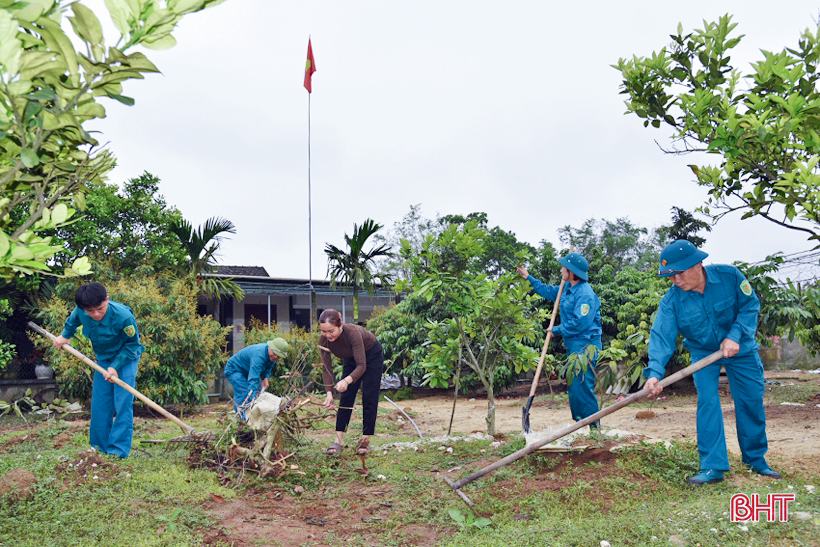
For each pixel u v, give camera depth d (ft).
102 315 17.98
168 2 5.27
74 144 6.73
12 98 5.43
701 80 15.84
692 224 65.31
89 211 44.27
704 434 14.07
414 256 22.12
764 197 14.80
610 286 53.83
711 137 14.70
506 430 29.07
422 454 19.97
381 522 13.08
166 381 37.50
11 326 43.78
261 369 23.45
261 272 78.84
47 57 5.24
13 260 5.75
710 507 11.59
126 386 17.95
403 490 15.51
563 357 49.52
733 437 20.49
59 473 14.85
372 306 76.84
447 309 21.98
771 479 13.92
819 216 12.42
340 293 64.49
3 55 5.00
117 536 11.16
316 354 46.47
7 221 7.09
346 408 19.01
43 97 5.29
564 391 50.39
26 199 7.59
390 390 60.95
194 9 5.34
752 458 14.55
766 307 26.27
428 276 21.79
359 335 19.25
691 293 14.61
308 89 57.00
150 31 5.37
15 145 6.56
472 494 14.55
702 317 14.39
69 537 11.05
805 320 28.14
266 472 16.05
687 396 38.50
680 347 36.29
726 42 15.62
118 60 5.39
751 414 14.43
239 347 64.69
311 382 18.92
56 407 31.37
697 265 14.21
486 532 11.79
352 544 11.73
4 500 12.73
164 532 11.55
